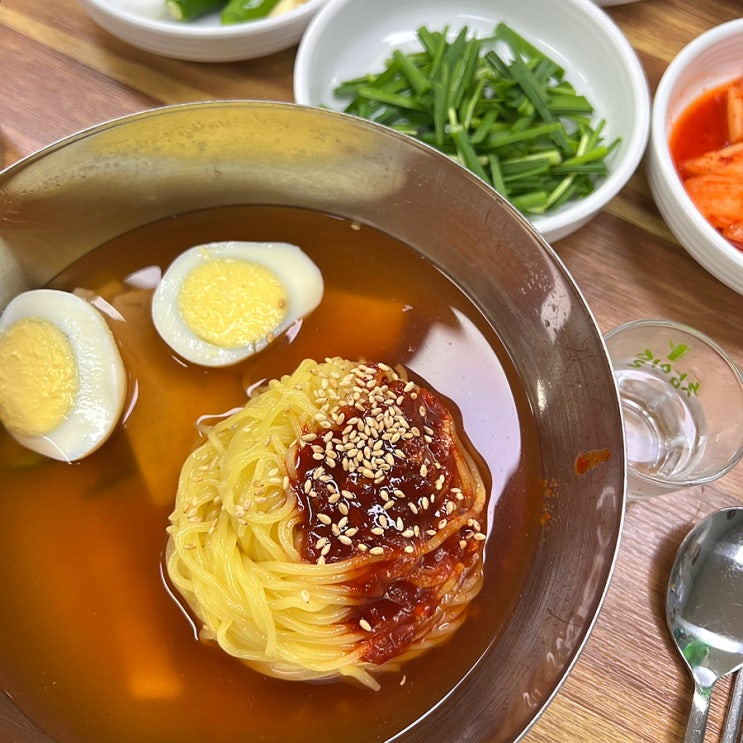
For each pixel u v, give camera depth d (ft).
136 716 1.00
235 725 1.00
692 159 1.27
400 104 1.27
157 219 1.13
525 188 1.24
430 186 1.05
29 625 1.02
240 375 1.10
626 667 1.07
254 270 1.12
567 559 1.01
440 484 1.01
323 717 1.00
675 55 1.34
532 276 1.04
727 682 1.08
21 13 1.28
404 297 1.13
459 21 1.35
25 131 1.23
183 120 1.01
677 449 1.18
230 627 1.02
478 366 1.11
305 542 1.00
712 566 1.11
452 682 1.01
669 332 1.12
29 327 1.07
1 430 1.06
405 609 1.00
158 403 1.09
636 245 1.24
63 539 1.04
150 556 1.04
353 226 1.14
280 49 1.29
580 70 1.33
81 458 1.06
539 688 0.94
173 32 1.20
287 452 1.03
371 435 1.02
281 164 1.09
